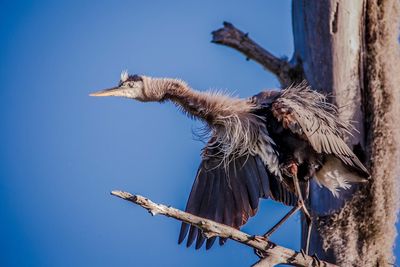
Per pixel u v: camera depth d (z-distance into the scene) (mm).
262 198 11805
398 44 11914
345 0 11656
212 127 12180
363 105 11648
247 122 11805
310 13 11844
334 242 11367
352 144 11508
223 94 12273
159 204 8984
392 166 11555
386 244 11438
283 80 12289
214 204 11945
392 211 11508
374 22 11742
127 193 8805
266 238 10125
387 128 11578
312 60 11789
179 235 11492
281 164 11453
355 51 11664
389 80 11695
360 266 11328
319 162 11297
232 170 11992
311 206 11695
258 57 12508
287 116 11070
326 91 11617
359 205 11414
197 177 12078
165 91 12555
